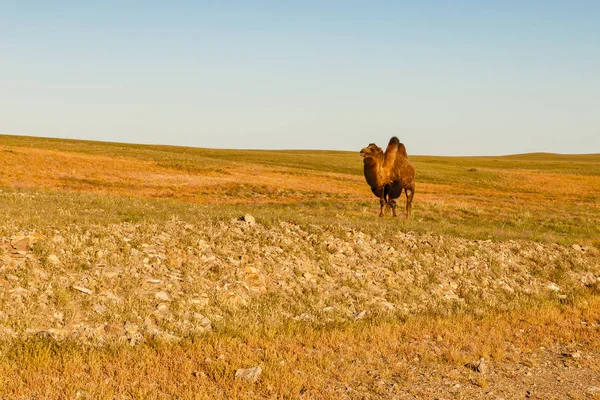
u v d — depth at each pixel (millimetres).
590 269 18453
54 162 53812
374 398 7656
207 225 15914
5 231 12273
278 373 8086
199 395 7121
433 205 37188
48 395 6844
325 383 8070
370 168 23859
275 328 10305
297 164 84688
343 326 10977
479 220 31250
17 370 7477
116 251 12516
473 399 7836
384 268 15234
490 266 16938
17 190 26266
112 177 50938
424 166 88000
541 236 21953
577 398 7996
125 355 8359
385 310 12430
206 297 11344
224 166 68312
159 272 11914
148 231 14234
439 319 11859
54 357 7922
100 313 9758
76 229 13359
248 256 13836
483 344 10312
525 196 59188
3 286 9867
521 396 8039
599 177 84188
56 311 9539
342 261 15164
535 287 16109
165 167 61125
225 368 8180
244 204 35469
